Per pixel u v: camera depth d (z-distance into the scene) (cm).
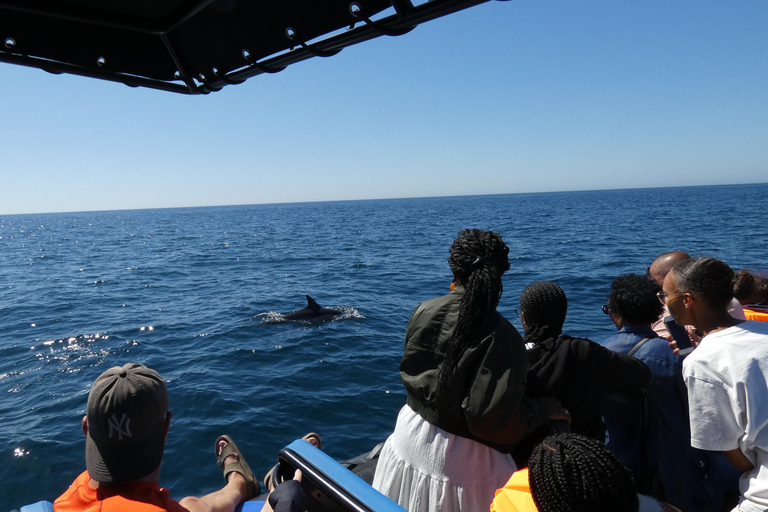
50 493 571
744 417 195
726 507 251
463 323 183
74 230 8694
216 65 188
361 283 2095
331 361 1002
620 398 241
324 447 651
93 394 152
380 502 163
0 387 907
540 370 239
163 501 155
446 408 191
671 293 223
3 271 2905
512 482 160
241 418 733
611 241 3228
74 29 168
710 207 7338
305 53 163
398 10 135
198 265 2969
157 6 163
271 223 8712
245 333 1262
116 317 1516
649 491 245
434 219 7669
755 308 306
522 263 2352
